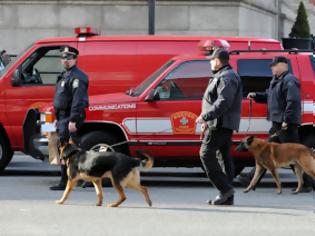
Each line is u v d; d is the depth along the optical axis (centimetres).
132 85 1989
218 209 1491
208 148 1510
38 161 2436
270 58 1841
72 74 1661
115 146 1789
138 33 3634
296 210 1497
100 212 1434
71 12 3634
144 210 1465
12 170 2203
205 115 1480
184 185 1922
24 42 3650
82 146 1773
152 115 1780
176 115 1780
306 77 1823
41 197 1619
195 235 1234
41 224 1308
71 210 1451
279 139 1755
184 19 3609
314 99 1817
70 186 1520
